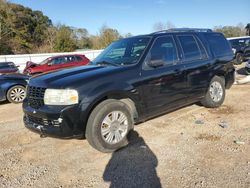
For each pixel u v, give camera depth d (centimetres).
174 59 526
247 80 948
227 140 445
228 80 659
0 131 567
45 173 375
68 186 340
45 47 4681
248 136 456
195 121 548
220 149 412
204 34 619
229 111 608
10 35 4562
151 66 476
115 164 389
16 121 645
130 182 339
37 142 490
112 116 427
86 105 396
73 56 1781
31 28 5097
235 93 795
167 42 524
